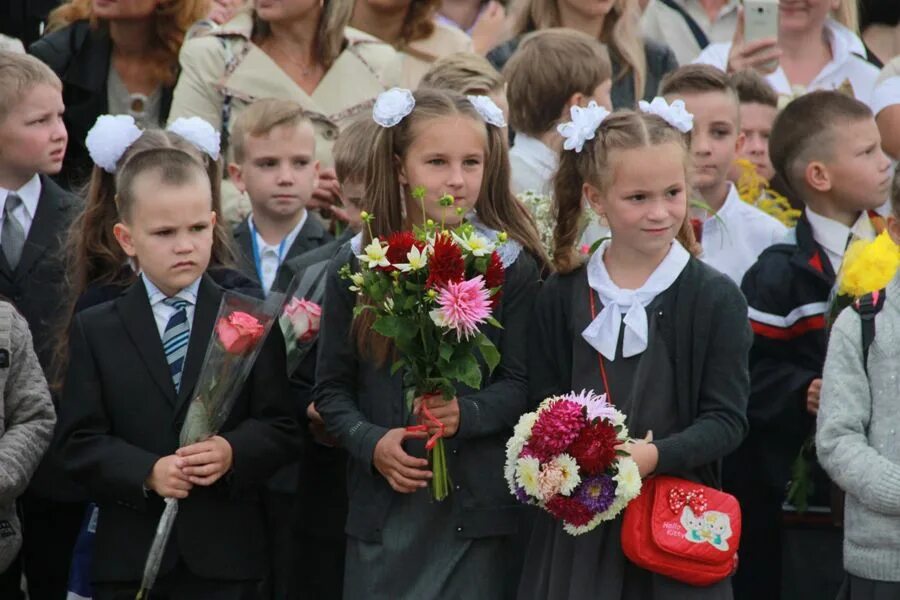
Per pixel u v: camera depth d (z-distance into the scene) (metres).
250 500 13.52
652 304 12.86
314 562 15.13
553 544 12.95
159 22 19.02
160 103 19.12
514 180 17.36
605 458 11.98
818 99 16.44
